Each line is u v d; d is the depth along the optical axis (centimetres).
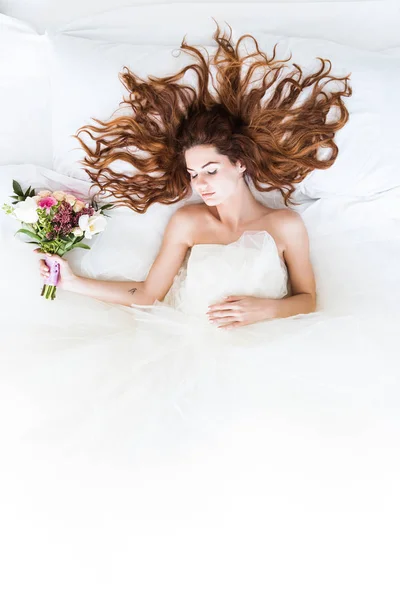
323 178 172
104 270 175
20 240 170
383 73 164
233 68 162
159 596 128
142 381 150
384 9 171
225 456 136
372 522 131
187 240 176
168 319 165
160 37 172
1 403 145
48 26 175
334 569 129
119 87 167
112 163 173
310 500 132
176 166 172
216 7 171
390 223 174
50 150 178
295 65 163
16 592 130
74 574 130
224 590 128
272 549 130
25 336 160
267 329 157
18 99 177
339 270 173
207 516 132
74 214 164
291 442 137
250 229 173
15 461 138
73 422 143
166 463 136
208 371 152
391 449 137
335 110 166
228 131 162
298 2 172
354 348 150
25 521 133
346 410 142
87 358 154
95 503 134
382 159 168
